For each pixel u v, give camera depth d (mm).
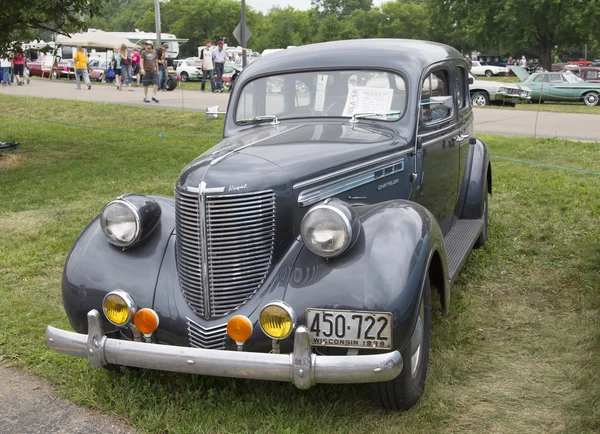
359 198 3930
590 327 4516
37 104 19625
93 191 8945
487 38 52562
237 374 3082
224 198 3361
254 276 3418
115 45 35062
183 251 3504
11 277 5695
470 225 5945
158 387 3729
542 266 5859
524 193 8555
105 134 14781
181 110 17734
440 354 4160
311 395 3668
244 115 4930
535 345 4309
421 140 4535
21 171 10453
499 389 3750
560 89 25109
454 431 3344
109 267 3600
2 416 3572
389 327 3092
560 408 3527
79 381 3908
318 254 3252
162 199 3973
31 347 4352
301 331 2994
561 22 48094
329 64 4727
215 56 24297
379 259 3211
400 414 3492
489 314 4863
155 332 3494
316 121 4645
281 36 91062
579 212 7520
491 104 23531
